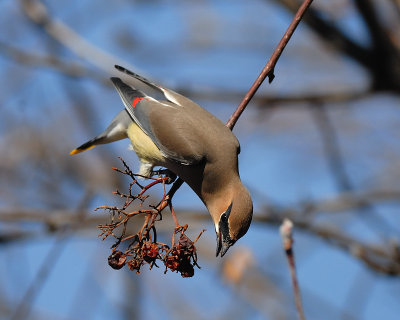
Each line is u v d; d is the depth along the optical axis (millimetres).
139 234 7977
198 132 9898
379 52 12578
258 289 13445
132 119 10477
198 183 9867
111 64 13625
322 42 12953
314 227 13047
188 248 7953
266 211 13641
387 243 11930
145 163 10422
